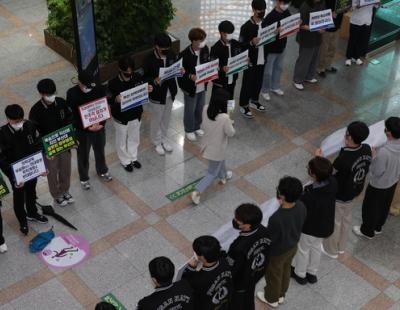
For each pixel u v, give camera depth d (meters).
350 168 6.08
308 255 6.45
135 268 6.76
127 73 7.16
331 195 5.84
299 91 9.98
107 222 7.32
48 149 6.69
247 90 9.01
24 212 6.93
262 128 9.09
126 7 9.80
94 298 6.39
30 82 9.75
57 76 9.95
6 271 6.64
